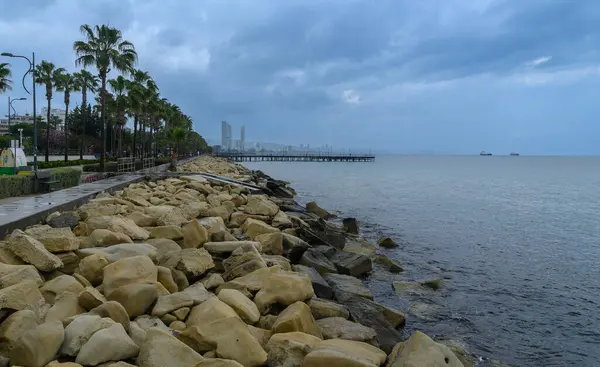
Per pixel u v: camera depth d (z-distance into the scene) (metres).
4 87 48.25
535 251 17.47
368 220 24.52
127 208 12.96
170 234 9.62
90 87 64.50
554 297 11.66
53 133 84.62
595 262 15.72
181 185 22.72
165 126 71.06
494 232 21.72
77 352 4.48
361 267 12.56
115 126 67.00
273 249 11.18
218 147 178.12
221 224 12.09
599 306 11.03
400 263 14.70
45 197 13.66
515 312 10.43
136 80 49.19
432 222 24.34
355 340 6.32
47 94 54.41
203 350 5.15
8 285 5.52
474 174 85.38
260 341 5.61
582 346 8.73
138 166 37.72
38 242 6.84
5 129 121.94
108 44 33.06
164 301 6.06
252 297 6.98
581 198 39.91
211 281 7.57
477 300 11.14
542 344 8.77
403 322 9.05
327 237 15.30
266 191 27.34
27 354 4.32
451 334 8.95
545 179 71.25
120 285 6.19
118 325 4.83
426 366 5.02
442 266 14.55
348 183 54.53
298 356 5.11
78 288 5.94
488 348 8.46
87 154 83.50
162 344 4.62
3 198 14.23
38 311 5.09
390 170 99.94
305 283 7.11
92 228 9.22
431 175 78.75
